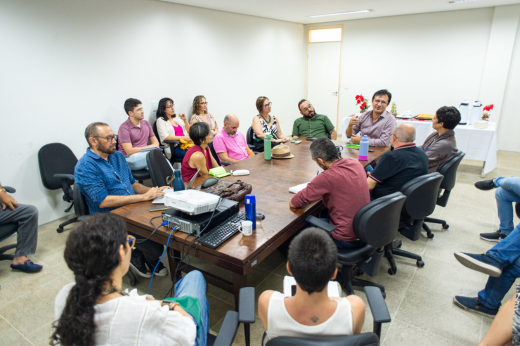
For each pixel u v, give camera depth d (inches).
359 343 31.0
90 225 31.7
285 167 110.5
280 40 249.0
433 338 67.2
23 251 91.9
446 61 225.9
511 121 215.8
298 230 81.8
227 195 78.0
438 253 100.0
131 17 146.3
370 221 64.1
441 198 105.8
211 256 61.1
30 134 116.5
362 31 249.0
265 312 36.9
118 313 31.4
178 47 172.2
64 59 123.3
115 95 144.8
